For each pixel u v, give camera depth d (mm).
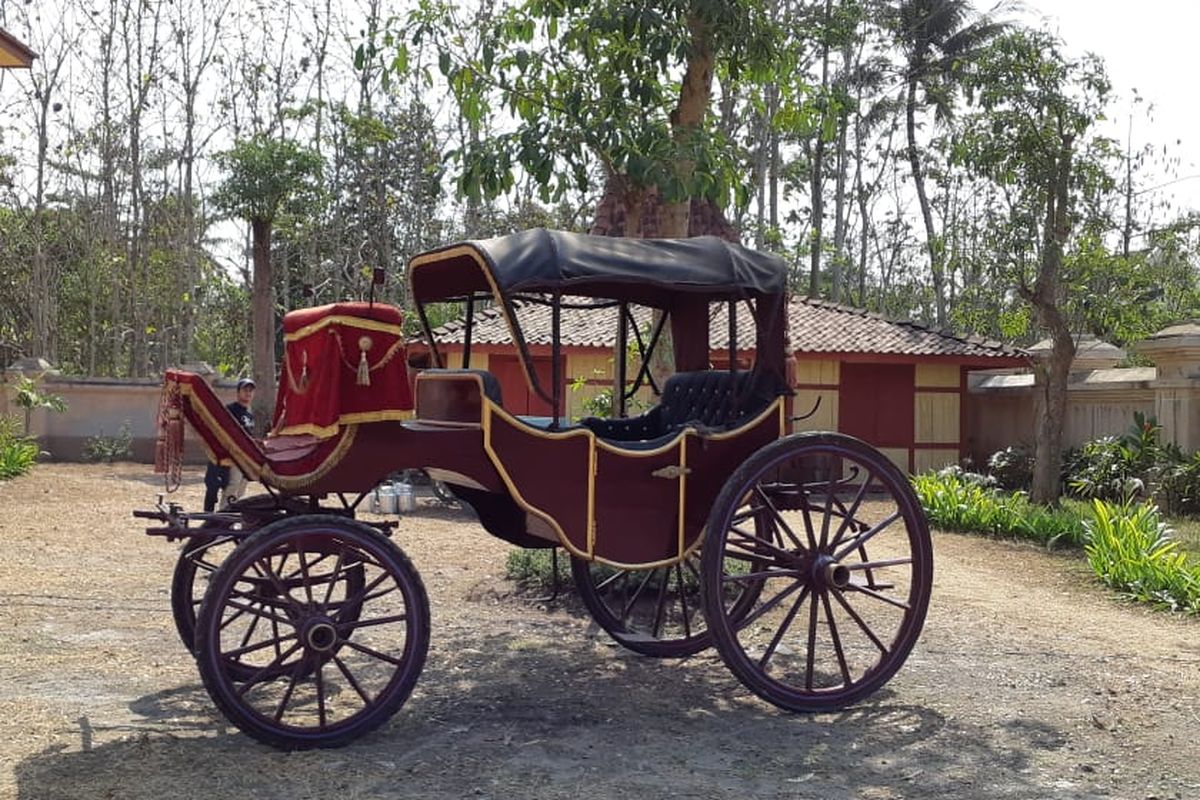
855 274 48906
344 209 32562
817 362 21422
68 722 5875
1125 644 8469
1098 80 15875
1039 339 25641
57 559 11016
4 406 24125
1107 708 6641
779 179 38719
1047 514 14656
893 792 5148
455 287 7227
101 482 19438
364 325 5738
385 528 6098
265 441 6055
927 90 39375
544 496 6156
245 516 6152
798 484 6703
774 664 7539
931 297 45625
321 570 10375
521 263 6059
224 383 24594
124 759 5297
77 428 25156
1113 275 16438
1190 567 10812
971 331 20531
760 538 6918
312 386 5793
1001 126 16047
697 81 9586
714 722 6215
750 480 6281
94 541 12344
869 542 13789
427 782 5109
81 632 7938
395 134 30156
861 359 21078
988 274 17703
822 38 11438
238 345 37562
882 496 18750
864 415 21562
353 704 6359
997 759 5664
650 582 9250
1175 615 9680
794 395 6832
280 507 6172
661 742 5812
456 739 5777
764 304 6770
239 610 6246
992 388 22781
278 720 5445
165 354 33625
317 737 5484
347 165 31172
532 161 9078
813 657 6578
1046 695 6926
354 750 5539
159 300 35250
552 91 9820
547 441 6176
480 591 9711
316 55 30922
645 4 8758
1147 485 16609
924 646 8219
